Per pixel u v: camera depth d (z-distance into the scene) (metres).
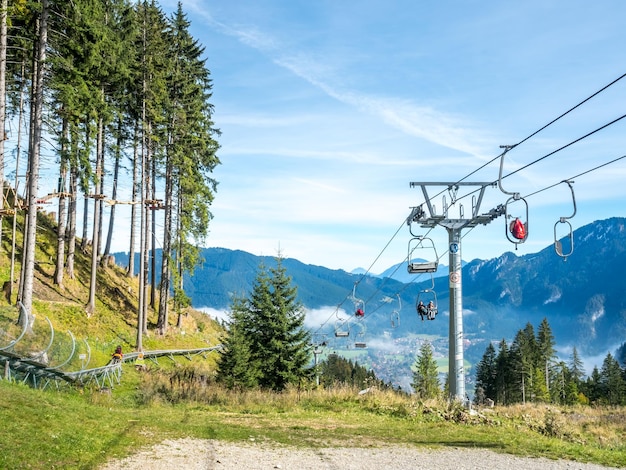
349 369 96.00
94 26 27.41
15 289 34.75
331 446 13.16
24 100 35.44
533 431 18.30
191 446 11.91
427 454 12.70
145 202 43.56
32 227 24.50
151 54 41.09
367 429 16.52
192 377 32.44
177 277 44.53
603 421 25.27
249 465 10.43
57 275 39.09
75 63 28.25
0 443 9.51
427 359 91.31
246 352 33.94
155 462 10.06
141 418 15.55
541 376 99.88
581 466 12.29
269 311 36.44
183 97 46.09
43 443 10.07
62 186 37.19
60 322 34.56
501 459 12.55
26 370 19.02
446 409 19.73
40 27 25.83
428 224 20.86
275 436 14.20
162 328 44.81
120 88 38.16
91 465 9.31
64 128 33.78
